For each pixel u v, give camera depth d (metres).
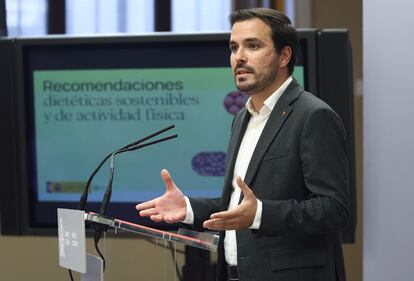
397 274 4.40
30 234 5.80
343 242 5.10
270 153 3.14
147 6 6.90
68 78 5.71
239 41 3.21
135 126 5.69
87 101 5.72
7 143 5.67
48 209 5.85
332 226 2.96
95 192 5.78
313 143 3.03
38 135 5.80
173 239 2.81
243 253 3.14
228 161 3.46
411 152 4.39
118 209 5.76
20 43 5.59
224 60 5.52
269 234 2.90
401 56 4.41
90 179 3.00
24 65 5.68
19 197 5.77
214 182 5.65
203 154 5.64
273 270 3.06
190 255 5.23
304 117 3.09
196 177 5.67
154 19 6.90
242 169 3.32
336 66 5.10
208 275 5.22
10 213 5.77
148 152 5.70
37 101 5.77
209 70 5.55
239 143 3.41
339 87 5.10
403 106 4.40
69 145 5.78
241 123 3.46
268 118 3.23
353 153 5.09
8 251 6.91
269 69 3.19
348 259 6.53
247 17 3.21
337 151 3.05
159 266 6.41
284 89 3.27
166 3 6.89
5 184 5.72
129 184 5.74
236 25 3.24
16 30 6.96
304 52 5.20
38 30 6.96
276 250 3.08
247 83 3.19
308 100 3.16
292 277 3.05
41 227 5.84
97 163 5.75
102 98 5.70
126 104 5.67
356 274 6.52
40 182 5.83
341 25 6.69
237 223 2.84
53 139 5.79
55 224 5.83
